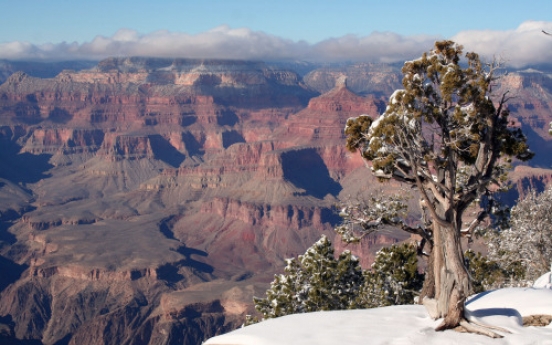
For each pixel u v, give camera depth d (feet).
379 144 94.63
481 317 85.05
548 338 78.23
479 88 89.86
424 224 113.70
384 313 91.86
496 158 94.63
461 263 85.30
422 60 93.30
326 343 78.84
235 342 82.89
